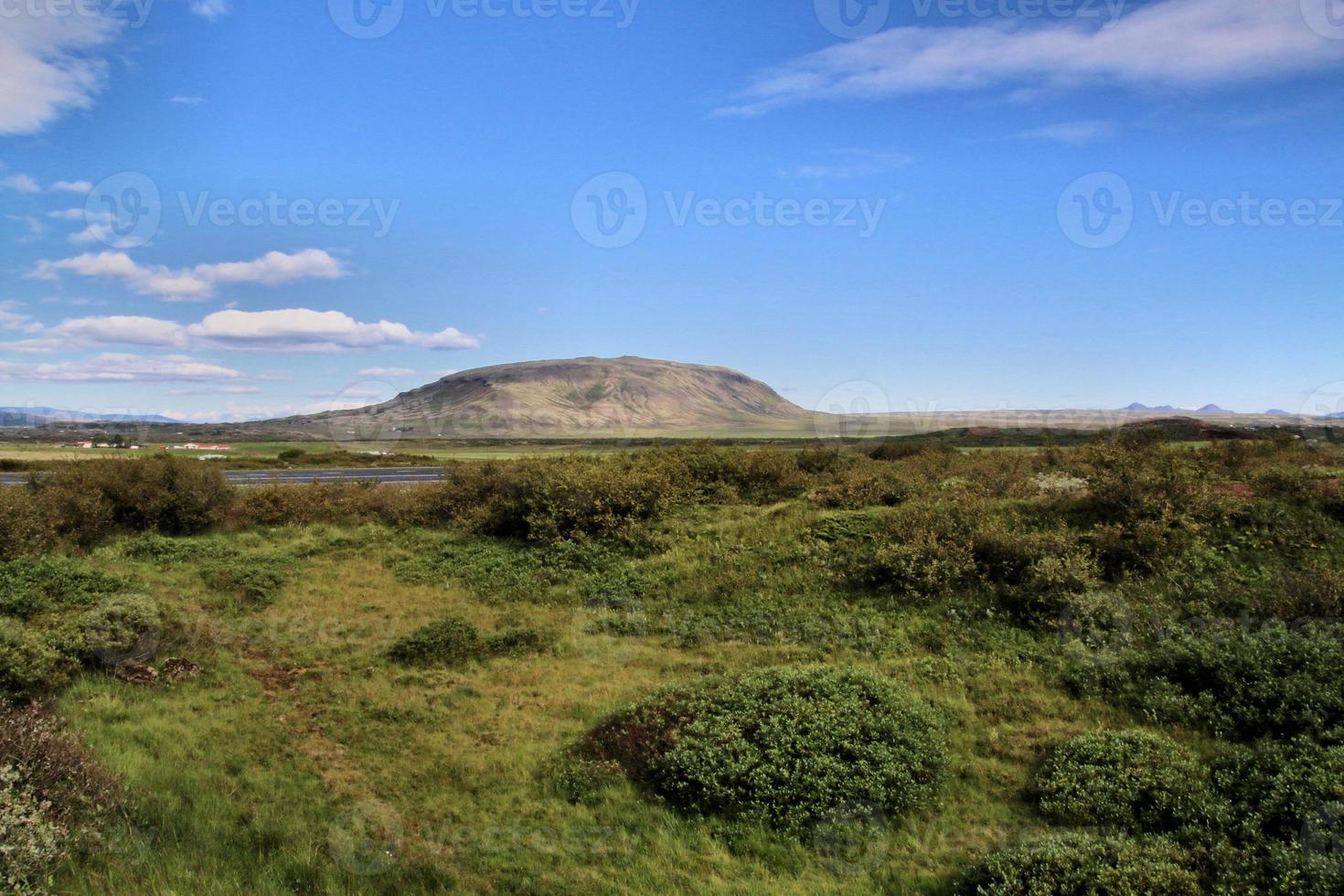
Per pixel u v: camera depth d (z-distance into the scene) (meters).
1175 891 6.22
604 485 19.45
